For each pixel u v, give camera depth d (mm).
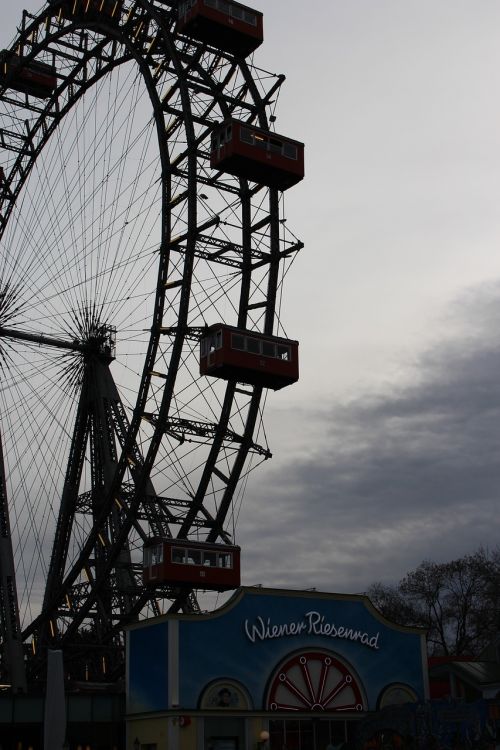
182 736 36312
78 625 52594
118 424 57094
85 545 53312
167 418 47781
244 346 47781
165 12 53875
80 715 40219
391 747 37312
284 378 49156
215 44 52844
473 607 84812
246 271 51906
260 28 52781
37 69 62219
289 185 51375
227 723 37688
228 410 49719
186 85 51531
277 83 53375
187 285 48281
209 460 49562
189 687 37250
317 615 41250
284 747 38438
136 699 39469
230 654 38531
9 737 40125
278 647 39719
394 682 42125
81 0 57375
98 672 53656
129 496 51312
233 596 39500
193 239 48750
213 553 47250
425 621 86688
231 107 53469
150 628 39438
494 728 34719
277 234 51844
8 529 53906
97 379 57469
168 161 51375
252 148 49125
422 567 89062
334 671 40719
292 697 39250
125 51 56062
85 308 58094
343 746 38969
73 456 58656
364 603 42875
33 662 55656
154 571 46375
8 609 52031
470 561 86875
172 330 48625
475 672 47719
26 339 55625
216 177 51562
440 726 35812
